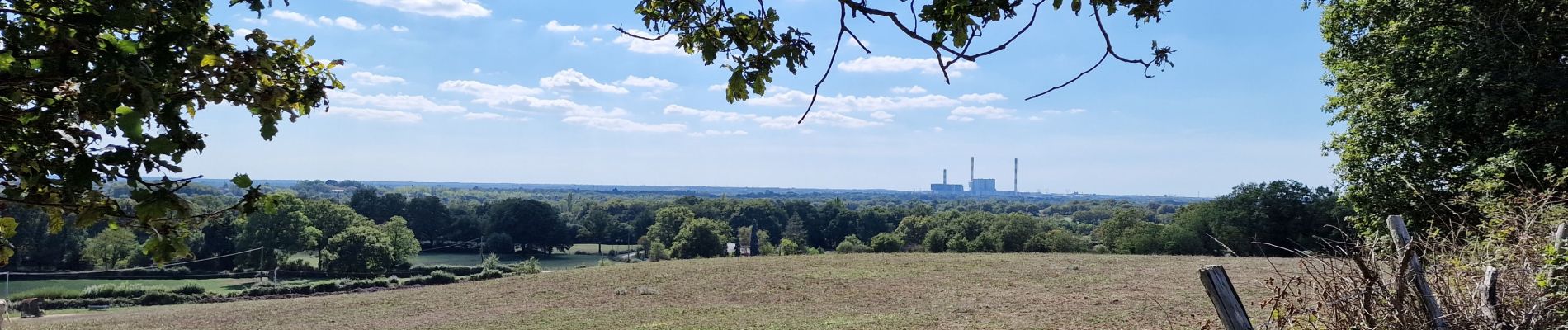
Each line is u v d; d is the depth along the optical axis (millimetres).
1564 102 13586
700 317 14445
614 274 21703
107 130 2740
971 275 19719
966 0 2451
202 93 2625
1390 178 16516
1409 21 15961
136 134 2277
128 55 2422
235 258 62312
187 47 2570
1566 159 13398
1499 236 4895
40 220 54156
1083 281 17969
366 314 16500
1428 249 4754
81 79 2375
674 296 17469
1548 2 14383
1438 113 15375
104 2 2451
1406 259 4250
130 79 2318
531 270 53000
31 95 2566
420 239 100188
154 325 15531
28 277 51000
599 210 119812
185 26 2627
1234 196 50906
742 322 13734
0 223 3031
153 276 55844
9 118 2518
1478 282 4383
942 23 2609
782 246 91250
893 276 19938
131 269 56125
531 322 14586
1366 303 4293
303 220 64500
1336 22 18234
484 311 16375
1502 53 14539
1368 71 17453
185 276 56906
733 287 18547
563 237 101688
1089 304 14492
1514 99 14023
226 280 54062
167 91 2508
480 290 20109
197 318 16516
